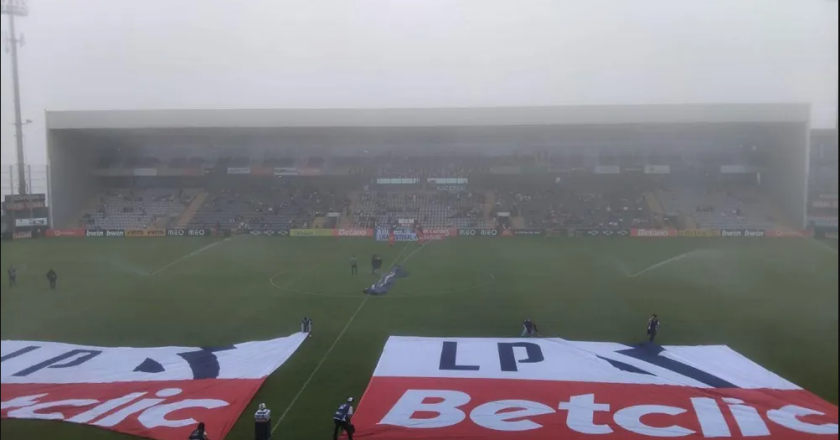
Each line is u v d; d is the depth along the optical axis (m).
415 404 17.77
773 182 67.12
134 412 17.31
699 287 35.53
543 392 18.62
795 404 17.53
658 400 17.94
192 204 73.62
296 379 20.12
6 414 17.19
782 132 63.34
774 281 37.38
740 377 19.86
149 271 42.44
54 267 44.44
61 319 28.47
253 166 76.25
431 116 63.62
